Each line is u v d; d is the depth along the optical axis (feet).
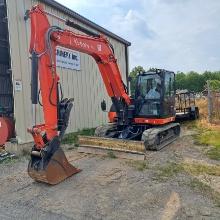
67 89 40.78
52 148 21.15
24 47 32.76
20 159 28.86
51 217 15.97
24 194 19.40
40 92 23.27
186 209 16.55
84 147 30.32
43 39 21.40
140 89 34.22
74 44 25.03
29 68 33.37
